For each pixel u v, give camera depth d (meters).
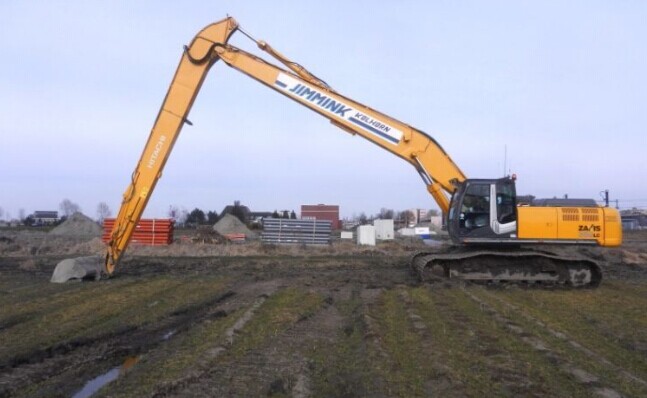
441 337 10.28
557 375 8.05
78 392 7.63
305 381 7.76
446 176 18.83
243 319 12.02
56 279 18.94
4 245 35.22
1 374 8.35
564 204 18.67
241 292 16.62
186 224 90.50
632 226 77.62
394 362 8.64
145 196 18.84
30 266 24.11
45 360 9.16
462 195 18.23
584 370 8.26
